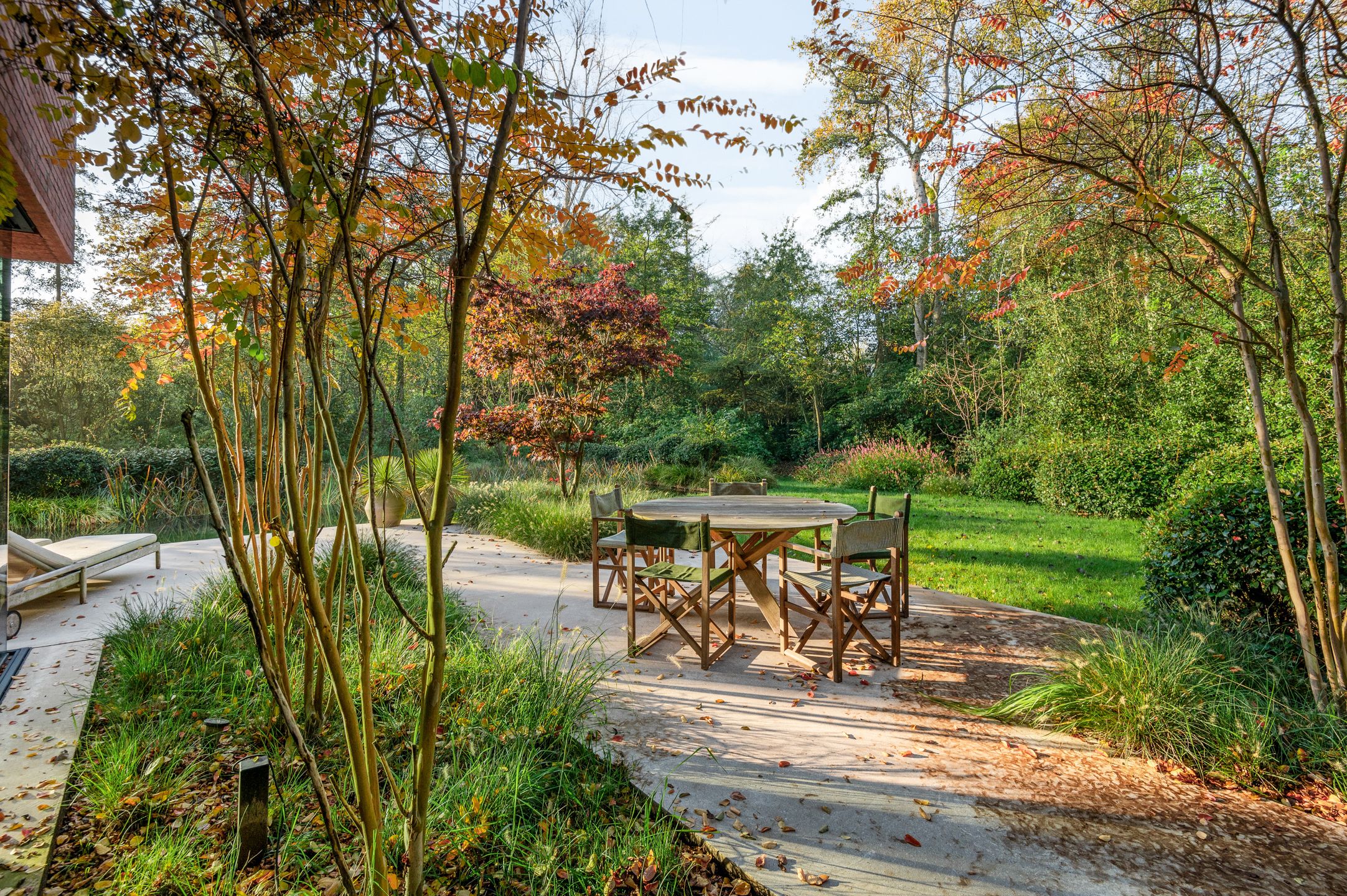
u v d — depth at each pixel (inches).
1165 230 149.3
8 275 154.3
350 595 170.4
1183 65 124.2
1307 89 111.4
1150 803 101.5
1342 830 94.4
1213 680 124.0
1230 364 352.8
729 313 919.0
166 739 109.4
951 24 139.4
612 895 80.1
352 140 75.0
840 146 568.1
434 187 88.0
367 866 63.5
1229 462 220.5
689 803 100.3
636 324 369.1
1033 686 137.6
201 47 69.1
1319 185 163.2
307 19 64.3
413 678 133.3
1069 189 145.1
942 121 140.6
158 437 595.2
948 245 159.0
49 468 428.5
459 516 376.5
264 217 86.0
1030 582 241.8
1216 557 162.4
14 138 119.6
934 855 89.3
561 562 274.5
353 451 95.3
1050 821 97.1
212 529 385.4
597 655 166.1
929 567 266.5
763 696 141.7
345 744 112.1
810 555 290.2
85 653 159.2
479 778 96.4
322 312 71.5
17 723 120.9
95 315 509.0
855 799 102.3
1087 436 466.6
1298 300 239.9
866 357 877.2
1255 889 82.9
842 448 761.6
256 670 136.3
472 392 620.7
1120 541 320.2
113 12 56.7
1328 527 116.3
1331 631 116.6
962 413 642.8
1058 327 472.7
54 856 85.6
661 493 471.8
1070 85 127.7
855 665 160.6
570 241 99.2
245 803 81.6
